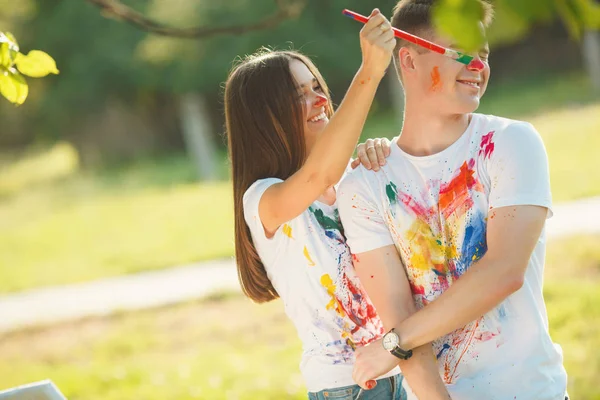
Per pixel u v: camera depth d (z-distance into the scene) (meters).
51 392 3.47
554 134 20.92
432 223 3.06
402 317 3.09
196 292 12.20
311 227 3.35
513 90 30.80
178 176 28.61
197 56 25.53
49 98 32.12
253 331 10.04
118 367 9.30
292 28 26.45
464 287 2.87
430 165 3.06
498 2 1.86
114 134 34.47
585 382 6.68
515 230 2.87
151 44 25.38
